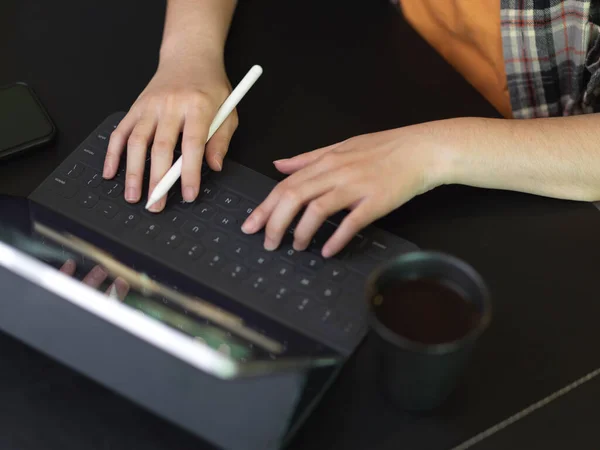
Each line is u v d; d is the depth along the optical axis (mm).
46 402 589
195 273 654
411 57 877
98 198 715
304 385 560
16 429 576
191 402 535
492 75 982
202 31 871
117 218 698
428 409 581
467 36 976
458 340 510
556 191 737
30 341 563
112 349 526
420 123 780
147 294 635
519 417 581
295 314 625
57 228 688
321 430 574
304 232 671
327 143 793
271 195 700
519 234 707
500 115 821
